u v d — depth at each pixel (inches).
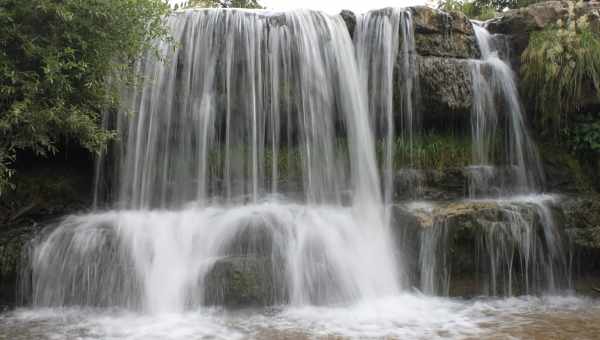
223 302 217.9
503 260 250.4
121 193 301.1
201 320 205.9
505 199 298.0
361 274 243.1
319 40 317.1
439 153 320.8
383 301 235.0
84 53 242.1
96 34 245.3
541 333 190.1
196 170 301.1
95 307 225.0
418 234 251.8
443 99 313.3
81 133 247.1
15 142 231.6
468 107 319.3
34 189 291.6
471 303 235.5
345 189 306.8
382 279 247.3
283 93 307.0
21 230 258.5
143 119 300.7
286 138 309.0
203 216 269.9
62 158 314.2
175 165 301.3
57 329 196.9
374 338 183.3
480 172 309.3
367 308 223.8
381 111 318.0
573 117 324.5
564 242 263.0
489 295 248.2
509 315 216.4
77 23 239.9
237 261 225.8
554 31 324.8
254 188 302.0
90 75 244.1
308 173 307.1
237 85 306.7
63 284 229.6
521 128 331.3
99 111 286.0
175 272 227.8
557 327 198.1
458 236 248.5
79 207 301.1
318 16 323.0
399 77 316.8
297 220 261.0
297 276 229.1
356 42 328.8
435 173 306.5
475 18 508.1
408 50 318.0
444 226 249.8
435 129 331.9
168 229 253.3
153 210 295.1
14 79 217.8
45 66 231.6
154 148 301.3
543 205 269.7
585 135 315.6
